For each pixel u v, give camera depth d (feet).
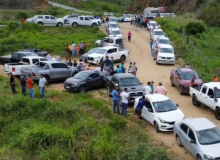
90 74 81.46
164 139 55.83
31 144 52.70
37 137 53.21
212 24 208.23
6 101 66.59
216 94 66.08
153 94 65.72
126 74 76.33
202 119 53.06
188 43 136.56
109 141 52.19
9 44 131.75
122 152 48.57
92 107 68.13
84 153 49.19
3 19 235.40
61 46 129.49
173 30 162.20
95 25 181.06
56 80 87.61
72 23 176.86
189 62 109.91
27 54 101.35
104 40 128.06
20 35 147.33
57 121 61.41
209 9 222.07
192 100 73.31
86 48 123.44
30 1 295.07
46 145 52.85
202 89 69.82
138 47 136.15
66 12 262.26
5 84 81.51
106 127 56.80
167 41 123.44
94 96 77.77
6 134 59.21
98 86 83.30
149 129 59.93
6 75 93.40
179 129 52.80
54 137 53.26
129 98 70.23
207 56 122.21
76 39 144.66
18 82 83.82
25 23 162.50
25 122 60.80
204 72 97.19
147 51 129.18
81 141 53.11
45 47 127.75
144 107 62.64
